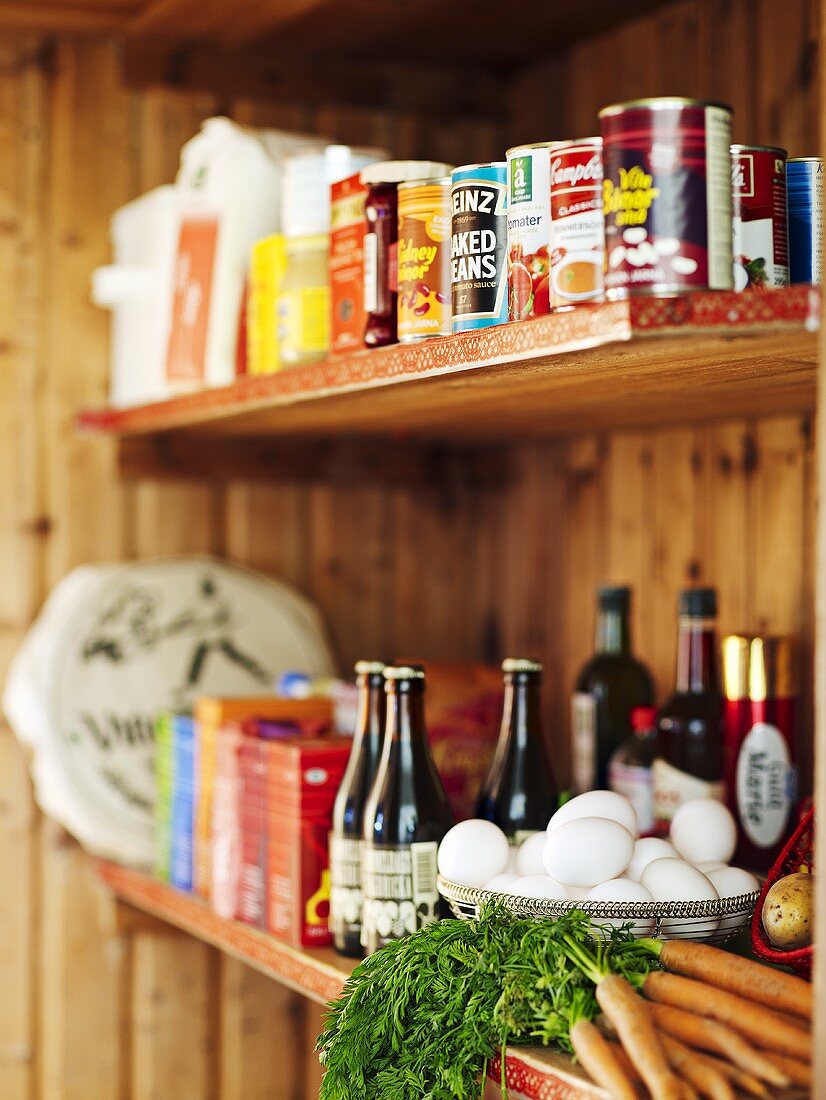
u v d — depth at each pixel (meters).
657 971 1.07
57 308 2.08
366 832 1.34
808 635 1.66
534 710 1.46
